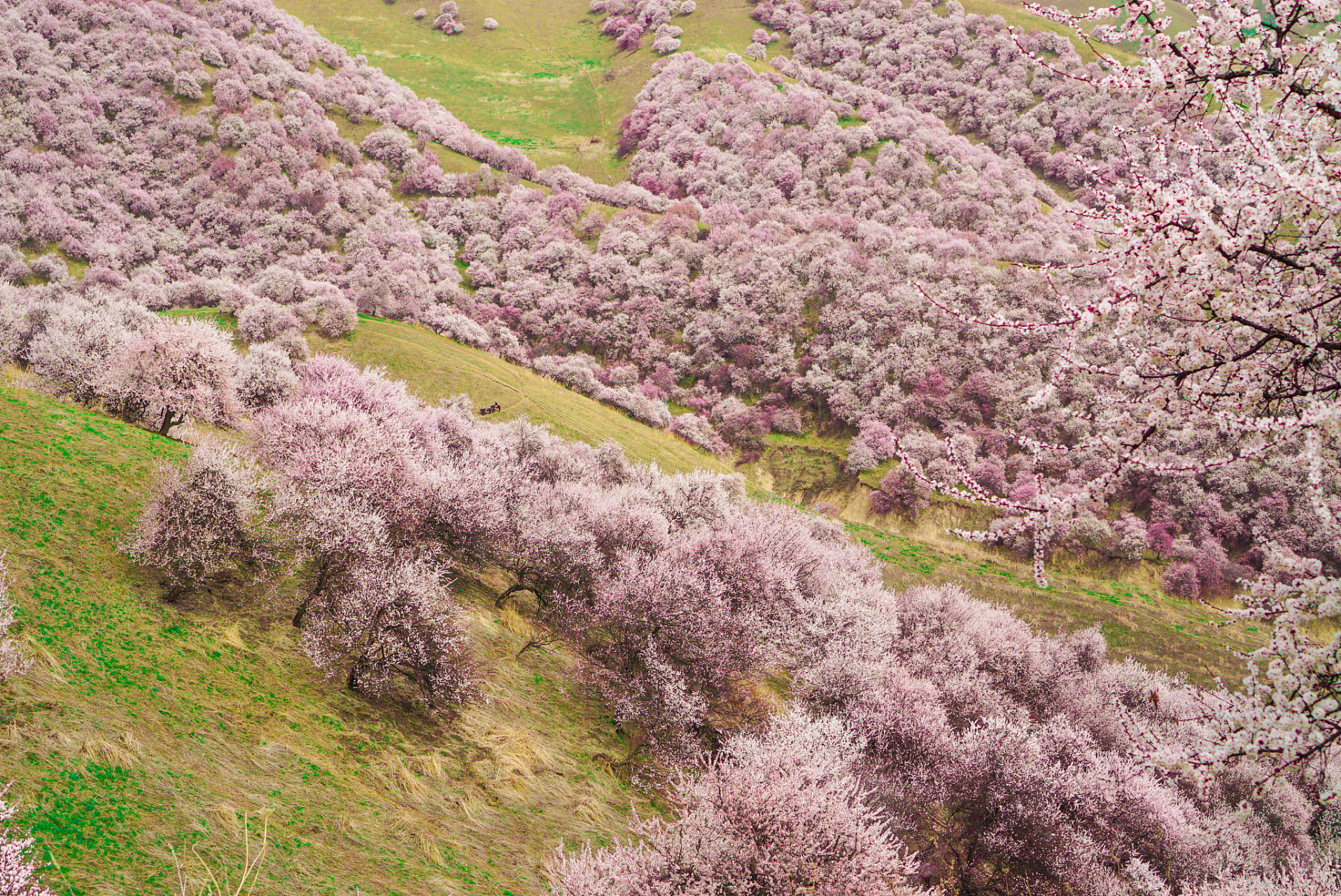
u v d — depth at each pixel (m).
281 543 18.98
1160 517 62.41
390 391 37.84
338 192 98.75
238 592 17.38
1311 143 5.19
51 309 35.25
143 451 20.80
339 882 10.64
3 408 19.91
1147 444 5.32
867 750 20.72
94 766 10.44
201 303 70.56
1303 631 4.82
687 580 22.55
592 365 88.50
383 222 97.69
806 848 10.32
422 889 11.28
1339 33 5.01
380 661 16.27
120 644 13.80
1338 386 5.03
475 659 19.31
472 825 13.80
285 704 14.62
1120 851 19.47
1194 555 57.59
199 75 102.81
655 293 98.81
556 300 95.31
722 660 20.95
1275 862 20.36
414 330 72.38
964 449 70.31
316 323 62.25
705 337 92.94
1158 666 45.78
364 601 16.44
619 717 19.58
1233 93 5.21
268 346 39.00
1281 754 4.79
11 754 9.93
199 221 87.75
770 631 24.86
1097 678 36.09
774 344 90.38
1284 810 22.31
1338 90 4.81
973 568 58.28
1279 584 4.98
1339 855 21.70
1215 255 4.83
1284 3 5.11
